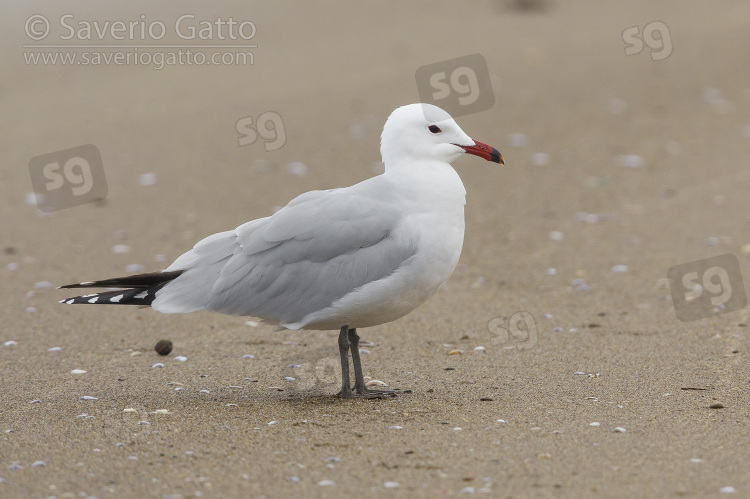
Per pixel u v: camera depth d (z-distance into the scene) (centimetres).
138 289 952
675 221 1617
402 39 2889
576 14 3256
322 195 955
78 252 1510
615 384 962
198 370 1043
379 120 2166
